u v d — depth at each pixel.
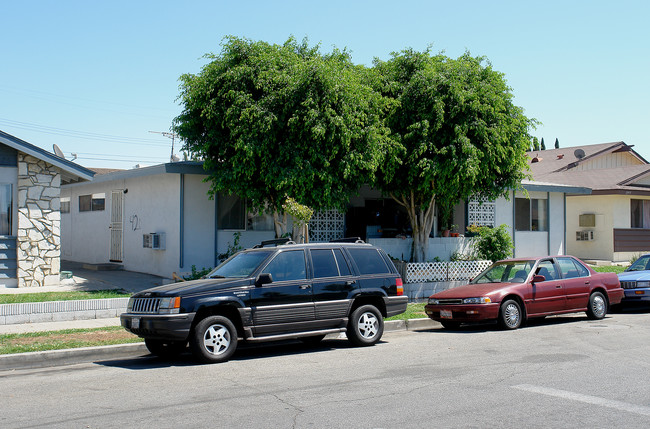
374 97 16.20
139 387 7.76
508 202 23.16
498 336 11.85
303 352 10.46
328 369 8.80
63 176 18.22
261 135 15.07
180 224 17.94
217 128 15.93
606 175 28.78
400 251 19.77
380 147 16.19
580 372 8.35
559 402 6.80
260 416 6.32
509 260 14.20
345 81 15.27
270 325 9.89
